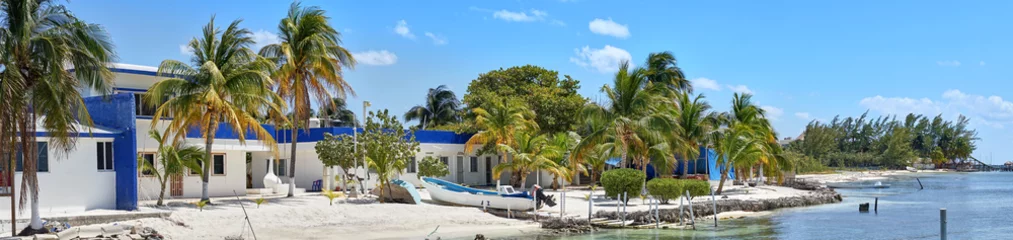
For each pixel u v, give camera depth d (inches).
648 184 1526.8
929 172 5841.5
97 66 922.7
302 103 1478.8
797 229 1290.6
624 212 1263.5
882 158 5900.6
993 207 1860.2
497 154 2122.3
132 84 1403.8
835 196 2078.0
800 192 2150.6
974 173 5866.1
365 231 1152.8
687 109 1844.2
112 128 1173.7
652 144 1647.4
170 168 1224.2
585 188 2080.5
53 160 1090.7
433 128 2997.0
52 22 903.7
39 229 935.7
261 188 1784.0
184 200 1380.4
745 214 1553.9
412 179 1927.9
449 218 1282.0
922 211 1712.6
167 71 1280.8
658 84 1827.0
